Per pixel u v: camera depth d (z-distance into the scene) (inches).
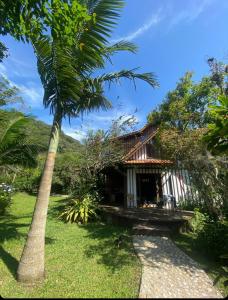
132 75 221.9
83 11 133.1
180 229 350.6
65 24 134.0
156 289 174.4
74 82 201.3
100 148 490.6
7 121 332.2
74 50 189.0
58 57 187.9
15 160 339.6
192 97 567.5
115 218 408.2
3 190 536.1
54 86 207.0
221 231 244.5
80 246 275.1
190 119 401.4
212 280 191.8
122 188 644.7
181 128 398.6
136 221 367.9
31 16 135.3
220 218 267.0
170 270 210.5
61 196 822.5
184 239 314.7
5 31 152.3
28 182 866.8
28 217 449.1
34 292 166.2
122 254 250.5
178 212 440.8
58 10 127.6
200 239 277.0
